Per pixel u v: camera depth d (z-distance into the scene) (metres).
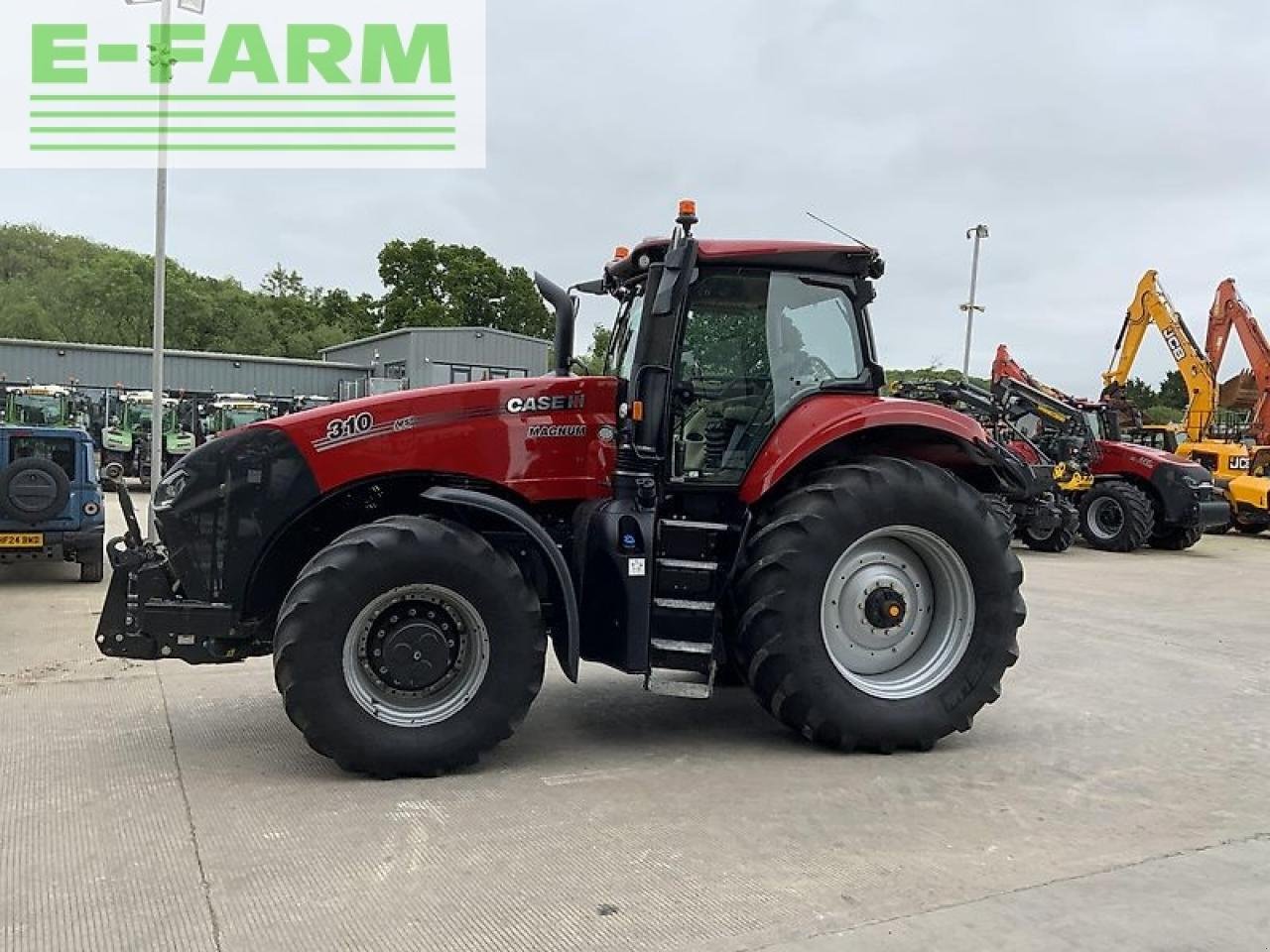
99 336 60.47
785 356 5.08
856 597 4.96
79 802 4.03
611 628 4.73
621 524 4.68
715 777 4.44
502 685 4.45
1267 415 20.92
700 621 4.71
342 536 4.40
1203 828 3.88
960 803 4.14
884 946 2.91
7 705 5.52
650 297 4.93
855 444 5.29
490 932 2.98
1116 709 5.75
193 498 4.58
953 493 4.89
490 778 4.40
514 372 34.06
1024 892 3.27
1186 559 14.86
